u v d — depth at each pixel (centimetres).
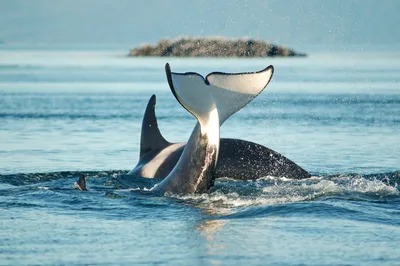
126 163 8269
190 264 4288
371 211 5378
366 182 6444
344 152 9031
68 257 4450
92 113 13562
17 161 8400
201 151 5741
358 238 4762
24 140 10144
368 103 15050
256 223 5116
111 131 11106
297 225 5053
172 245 4653
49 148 9406
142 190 6128
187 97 5516
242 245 4628
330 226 5025
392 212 5359
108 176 7131
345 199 5709
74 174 7300
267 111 13888
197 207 5575
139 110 14062
